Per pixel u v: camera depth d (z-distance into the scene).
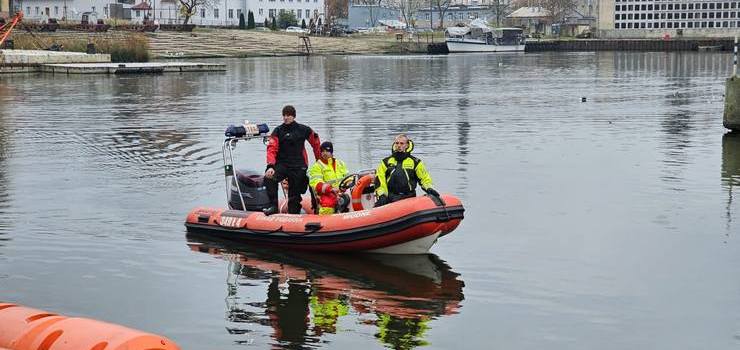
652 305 10.33
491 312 10.09
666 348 9.06
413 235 11.84
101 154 21.59
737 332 9.49
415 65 71.06
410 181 12.30
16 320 7.50
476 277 11.41
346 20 148.62
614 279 11.30
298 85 46.56
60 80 49.97
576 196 16.27
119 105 34.75
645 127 26.55
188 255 12.44
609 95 39.09
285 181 13.46
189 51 84.12
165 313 10.05
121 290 10.89
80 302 10.45
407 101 36.59
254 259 12.25
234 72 59.06
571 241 13.13
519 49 108.62
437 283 11.14
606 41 106.25
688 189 16.84
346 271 11.68
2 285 11.05
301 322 9.74
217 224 13.32
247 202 13.91
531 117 29.67
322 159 13.05
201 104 35.19
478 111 31.94
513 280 11.27
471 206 15.45
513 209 15.22
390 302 10.43
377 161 20.38
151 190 16.98
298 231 12.46
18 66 56.69
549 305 10.34
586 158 20.55
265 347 9.01
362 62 76.62
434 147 22.41
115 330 7.04
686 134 24.75
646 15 110.56
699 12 106.56
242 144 23.23
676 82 48.19
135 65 58.38
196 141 23.86
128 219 14.58
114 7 109.75
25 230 13.84
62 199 16.17
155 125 27.73
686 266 11.86
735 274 11.49
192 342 9.16
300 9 125.50
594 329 9.57
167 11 111.75
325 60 80.19
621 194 16.44
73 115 30.98
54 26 79.25
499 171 18.83
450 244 12.97
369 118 29.62
